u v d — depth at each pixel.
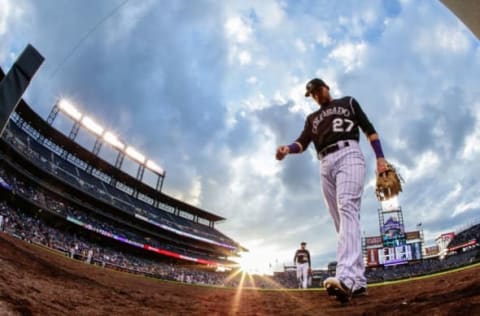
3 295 2.67
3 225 25.27
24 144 34.97
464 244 42.97
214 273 50.81
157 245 45.34
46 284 3.84
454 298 2.45
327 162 3.15
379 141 3.11
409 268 45.75
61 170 37.94
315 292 5.68
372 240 51.44
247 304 4.20
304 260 13.45
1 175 29.73
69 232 36.56
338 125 3.17
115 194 44.78
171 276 40.91
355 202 2.97
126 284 6.70
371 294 3.77
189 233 49.41
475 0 1.99
